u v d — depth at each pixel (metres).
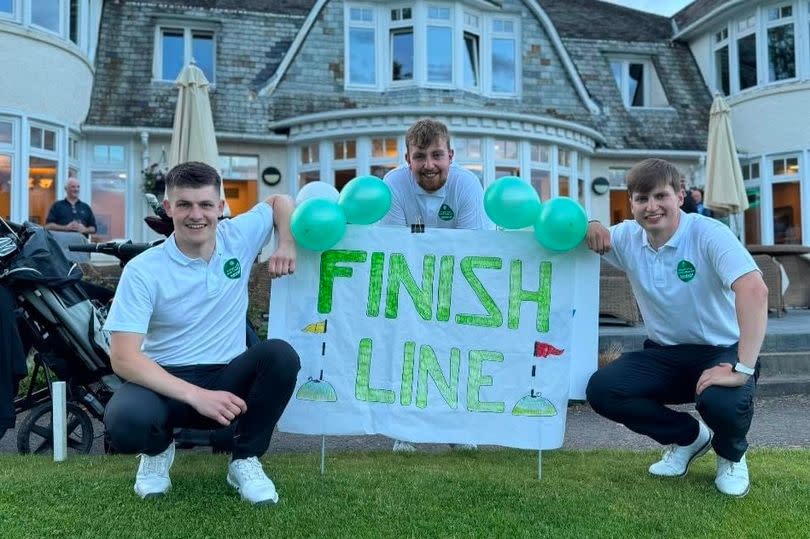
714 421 3.03
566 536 2.58
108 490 2.99
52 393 3.70
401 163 12.93
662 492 3.12
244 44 14.29
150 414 2.76
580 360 3.46
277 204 3.44
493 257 3.51
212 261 3.06
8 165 11.27
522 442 3.41
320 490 3.07
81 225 9.72
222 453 3.92
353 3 14.20
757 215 15.42
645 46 16.89
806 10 14.59
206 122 9.05
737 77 15.80
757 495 3.07
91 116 12.67
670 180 3.17
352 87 14.11
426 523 2.68
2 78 11.13
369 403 3.45
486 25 14.65
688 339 3.35
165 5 14.49
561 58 15.00
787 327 7.64
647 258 3.33
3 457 3.80
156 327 3.02
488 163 13.20
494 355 3.48
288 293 3.46
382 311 3.49
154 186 12.36
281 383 2.92
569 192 14.36
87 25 12.84
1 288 3.68
